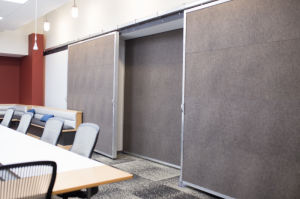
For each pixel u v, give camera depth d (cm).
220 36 332
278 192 276
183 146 379
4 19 686
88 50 630
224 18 328
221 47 331
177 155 479
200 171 355
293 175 265
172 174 444
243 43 308
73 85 693
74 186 179
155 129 523
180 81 476
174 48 488
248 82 303
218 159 333
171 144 491
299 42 262
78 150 289
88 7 671
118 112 594
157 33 521
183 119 379
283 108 273
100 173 208
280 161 275
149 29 488
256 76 296
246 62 305
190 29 371
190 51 371
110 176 201
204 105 351
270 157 284
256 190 295
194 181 363
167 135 498
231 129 320
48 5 569
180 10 409
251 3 300
